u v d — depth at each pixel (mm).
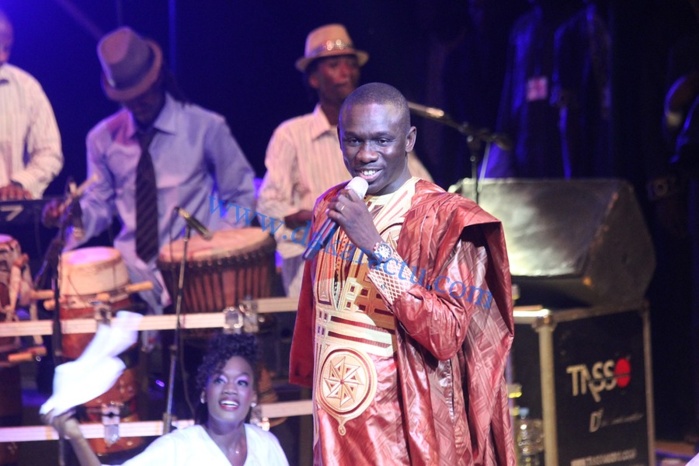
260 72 21578
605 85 18312
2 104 16266
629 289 14945
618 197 14875
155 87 16016
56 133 16703
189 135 16297
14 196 14930
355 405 8555
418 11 20703
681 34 17609
